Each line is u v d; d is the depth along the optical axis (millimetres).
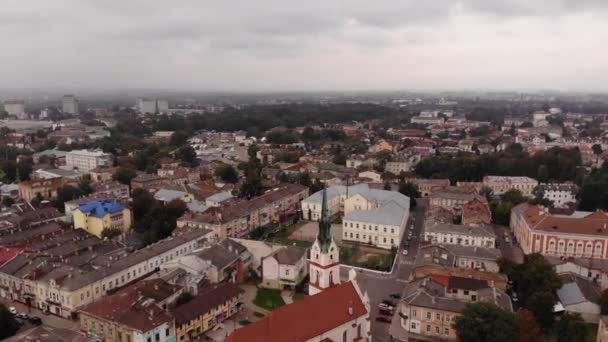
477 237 189250
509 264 153750
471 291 128625
